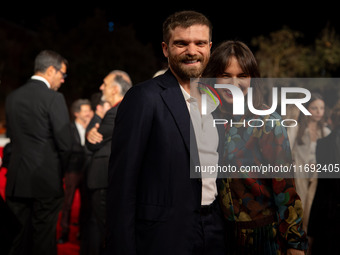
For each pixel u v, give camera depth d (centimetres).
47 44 1777
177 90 158
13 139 282
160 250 148
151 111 150
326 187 273
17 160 277
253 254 163
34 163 275
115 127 156
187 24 156
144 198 152
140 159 149
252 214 164
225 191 168
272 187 164
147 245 149
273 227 165
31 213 287
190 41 157
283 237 162
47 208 279
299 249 160
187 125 154
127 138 148
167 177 150
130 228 146
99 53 1762
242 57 170
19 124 278
